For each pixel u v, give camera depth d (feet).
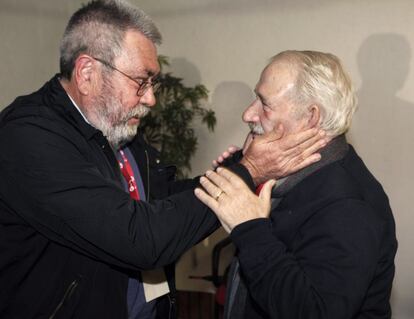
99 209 3.59
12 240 3.86
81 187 3.64
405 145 10.43
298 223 3.59
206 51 11.81
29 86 10.74
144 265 3.68
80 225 3.59
